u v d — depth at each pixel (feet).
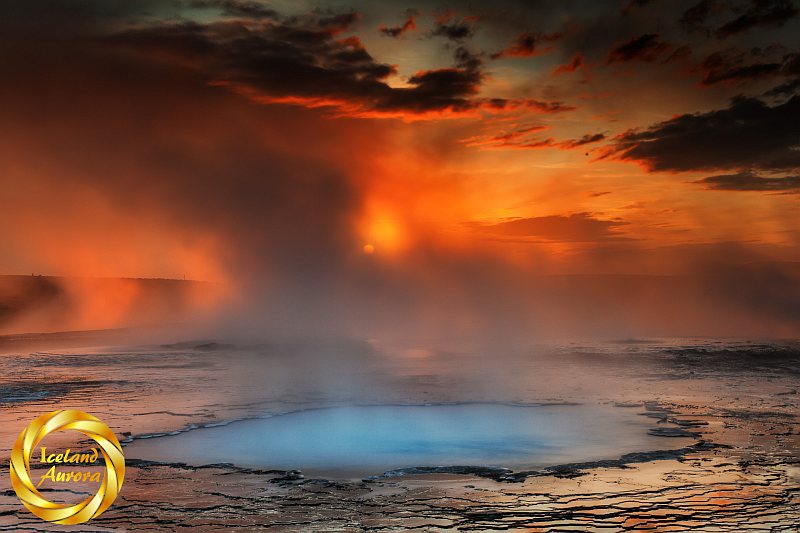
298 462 29.94
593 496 24.58
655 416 40.73
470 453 31.55
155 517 22.65
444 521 22.06
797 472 27.76
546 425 38.19
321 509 23.39
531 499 24.29
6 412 43.21
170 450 32.30
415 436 35.42
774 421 38.91
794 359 77.10
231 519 22.41
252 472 28.25
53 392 53.26
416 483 26.55
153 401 48.03
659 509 23.03
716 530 20.93
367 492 25.36
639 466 28.81
